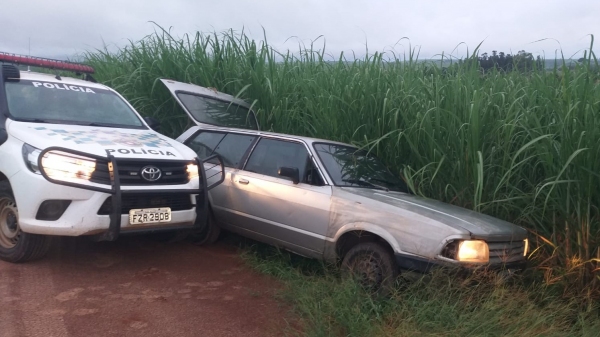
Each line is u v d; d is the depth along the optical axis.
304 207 5.59
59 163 5.04
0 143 5.50
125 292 5.05
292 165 5.98
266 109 8.10
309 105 7.42
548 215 5.47
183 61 9.05
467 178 5.93
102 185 5.13
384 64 7.57
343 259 5.39
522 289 5.02
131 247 6.45
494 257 4.91
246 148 6.51
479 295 4.54
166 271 5.73
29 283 5.04
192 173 5.80
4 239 5.58
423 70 7.35
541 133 5.45
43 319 4.33
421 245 4.73
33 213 5.07
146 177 5.36
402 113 6.55
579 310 4.83
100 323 4.36
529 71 6.86
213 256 6.40
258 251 6.46
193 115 7.50
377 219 5.05
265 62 8.47
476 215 5.28
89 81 7.26
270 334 4.41
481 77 6.91
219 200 6.50
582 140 5.02
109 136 5.76
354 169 6.02
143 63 9.12
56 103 6.21
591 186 5.02
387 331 4.14
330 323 4.38
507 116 5.82
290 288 5.15
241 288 5.39
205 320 4.59
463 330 4.09
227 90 8.64
